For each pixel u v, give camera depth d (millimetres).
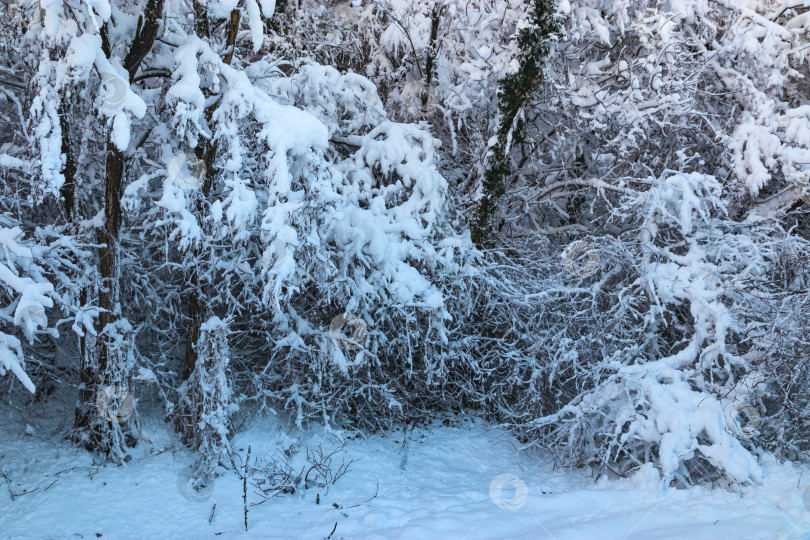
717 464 5238
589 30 8766
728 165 8430
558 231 9367
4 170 5621
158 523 4633
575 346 7047
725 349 6125
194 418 5602
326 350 6559
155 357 7137
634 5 9266
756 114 8508
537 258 8914
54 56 4699
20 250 4434
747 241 6828
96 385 5344
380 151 7352
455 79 9398
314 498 5320
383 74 9562
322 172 5832
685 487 5516
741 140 8203
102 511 4676
